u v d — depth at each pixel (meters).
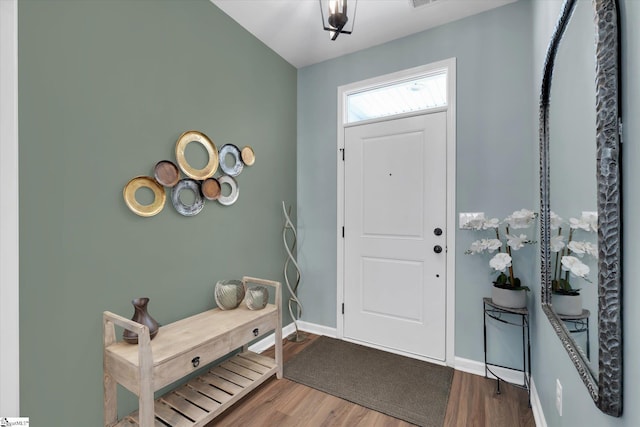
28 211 1.28
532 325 1.96
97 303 1.51
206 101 2.10
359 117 2.88
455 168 2.30
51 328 1.35
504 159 2.13
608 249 0.70
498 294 1.95
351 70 2.77
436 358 2.38
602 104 0.70
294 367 2.29
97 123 1.51
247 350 2.31
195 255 2.02
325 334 2.90
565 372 1.19
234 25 2.33
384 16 2.25
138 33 1.69
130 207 1.64
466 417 1.74
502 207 2.14
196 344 1.54
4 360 1.22
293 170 3.01
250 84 2.47
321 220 2.94
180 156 1.90
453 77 2.30
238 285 2.09
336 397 1.94
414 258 2.47
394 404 1.86
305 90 3.02
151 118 1.76
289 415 1.77
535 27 1.85
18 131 1.25
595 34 0.74
